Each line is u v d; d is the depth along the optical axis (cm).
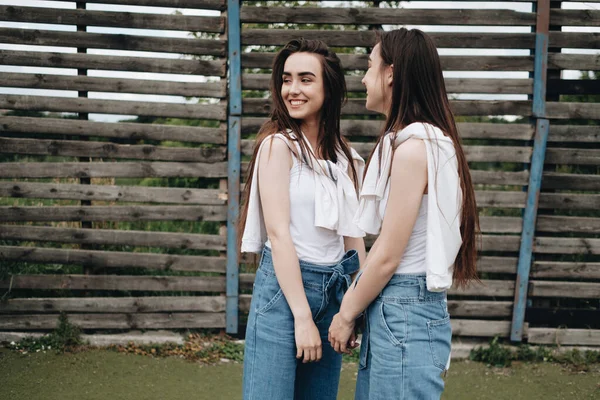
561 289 394
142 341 394
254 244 201
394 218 166
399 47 176
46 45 372
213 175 388
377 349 175
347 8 373
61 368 352
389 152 173
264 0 526
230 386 343
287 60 204
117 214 389
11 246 396
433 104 175
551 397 340
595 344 400
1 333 388
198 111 385
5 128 380
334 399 216
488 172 387
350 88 385
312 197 197
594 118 379
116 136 386
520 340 398
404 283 172
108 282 393
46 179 462
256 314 198
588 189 388
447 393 344
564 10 373
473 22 372
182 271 444
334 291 201
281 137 197
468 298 423
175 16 375
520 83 378
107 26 373
